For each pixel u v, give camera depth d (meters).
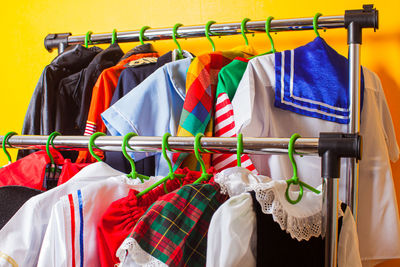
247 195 0.87
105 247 0.90
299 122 1.24
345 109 1.22
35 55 1.86
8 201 1.00
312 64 1.24
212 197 0.90
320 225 0.94
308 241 0.94
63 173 1.11
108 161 1.29
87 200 0.91
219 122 1.25
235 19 1.65
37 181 1.08
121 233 0.90
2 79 1.89
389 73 1.52
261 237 0.87
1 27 1.90
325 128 1.23
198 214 0.88
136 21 1.76
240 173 0.93
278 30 1.36
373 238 1.29
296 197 0.93
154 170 1.29
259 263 0.87
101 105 1.38
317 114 1.22
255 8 1.63
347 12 1.23
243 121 1.16
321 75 1.23
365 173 1.30
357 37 1.20
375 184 1.29
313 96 1.22
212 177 0.96
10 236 0.91
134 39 1.53
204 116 1.25
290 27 1.34
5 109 1.88
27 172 1.09
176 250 0.84
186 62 1.33
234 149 0.90
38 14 1.86
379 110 1.35
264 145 0.88
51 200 0.94
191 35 1.45
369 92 1.32
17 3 1.88
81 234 0.90
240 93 1.21
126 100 1.25
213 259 0.84
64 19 1.83
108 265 0.90
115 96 1.35
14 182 1.08
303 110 1.22
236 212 0.84
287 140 0.86
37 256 0.93
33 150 1.41
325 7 1.57
